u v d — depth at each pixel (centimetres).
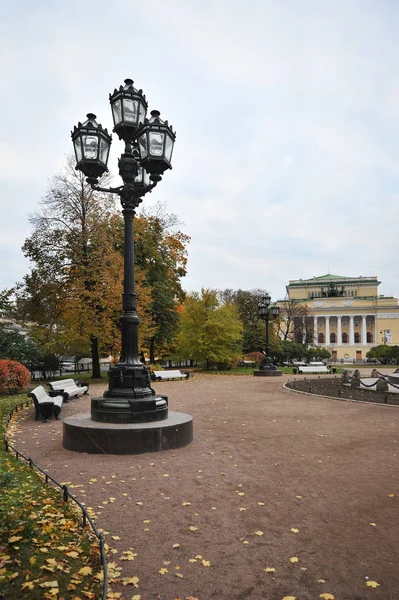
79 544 428
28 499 532
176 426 828
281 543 443
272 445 871
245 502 557
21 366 1823
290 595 351
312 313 9506
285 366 4631
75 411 1325
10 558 384
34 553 398
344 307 9388
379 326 9206
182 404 1496
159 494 582
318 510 532
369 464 739
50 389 1461
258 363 4403
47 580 357
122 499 562
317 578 377
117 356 2908
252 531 471
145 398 859
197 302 3525
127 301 895
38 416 1164
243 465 725
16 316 2602
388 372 3719
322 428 1052
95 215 2641
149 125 799
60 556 399
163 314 3388
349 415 1252
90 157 823
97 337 2505
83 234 2544
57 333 2611
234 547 434
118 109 855
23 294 2598
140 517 505
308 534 465
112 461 735
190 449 825
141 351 3191
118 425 808
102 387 2180
